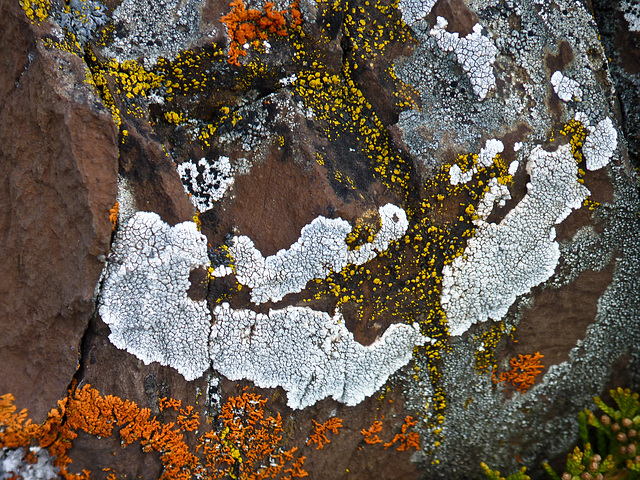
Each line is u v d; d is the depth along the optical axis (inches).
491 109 9.1
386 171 9.1
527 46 9.2
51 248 8.8
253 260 9.0
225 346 9.0
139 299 8.8
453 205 9.1
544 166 9.2
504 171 9.2
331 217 8.9
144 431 9.0
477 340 9.5
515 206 9.2
